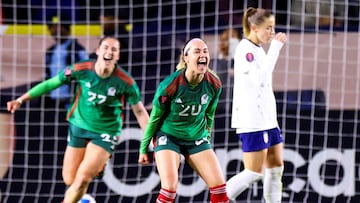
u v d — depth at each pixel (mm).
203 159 19500
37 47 27797
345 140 27734
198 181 26812
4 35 27688
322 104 27812
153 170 26938
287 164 27297
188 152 19703
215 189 19234
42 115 27391
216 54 27906
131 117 27141
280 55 27844
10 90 27453
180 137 19531
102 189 26812
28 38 27781
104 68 21297
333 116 27781
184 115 19234
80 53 27953
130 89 21750
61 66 27812
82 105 21953
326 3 28219
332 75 27984
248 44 20781
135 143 27078
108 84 21531
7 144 27172
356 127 27812
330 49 28031
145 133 19719
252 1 28422
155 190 26891
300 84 27812
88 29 28109
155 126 19531
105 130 21891
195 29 28219
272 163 21062
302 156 27453
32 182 27188
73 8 28109
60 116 27469
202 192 26766
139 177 26922
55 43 27906
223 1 28203
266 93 20734
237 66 20828
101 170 22188
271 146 20891
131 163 26984
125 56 28172
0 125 27172
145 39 28250
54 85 22016
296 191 27141
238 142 27297
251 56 20656
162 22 28328
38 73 27688
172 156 19312
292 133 27547
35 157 27281
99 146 21672
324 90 27906
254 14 20703
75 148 22328
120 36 28219
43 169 27281
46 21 27953
